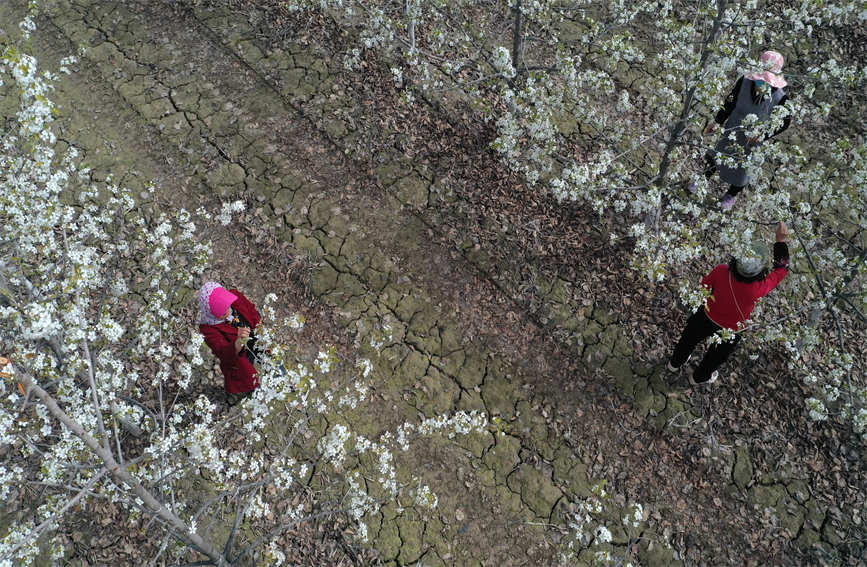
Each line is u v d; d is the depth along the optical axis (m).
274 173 7.03
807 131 7.32
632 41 8.01
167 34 8.23
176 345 5.89
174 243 6.46
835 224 6.53
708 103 4.77
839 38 7.88
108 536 5.04
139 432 5.38
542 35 8.02
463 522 5.19
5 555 2.99
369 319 6.12
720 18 4.84
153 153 7.20
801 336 4.82
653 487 5.31
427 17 7.80
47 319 3.04
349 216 6.75
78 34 8.23
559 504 5.26
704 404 5.65
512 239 6.56
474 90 5.99
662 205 6.53
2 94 7.60
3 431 3.23
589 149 7.19
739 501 5.22
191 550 4.91
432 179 6.96
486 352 5.98
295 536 5.04
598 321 6.09
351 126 7.32
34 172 3.67
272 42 8.07
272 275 6.37
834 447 5.40
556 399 5.75
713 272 4.97
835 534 5.05
